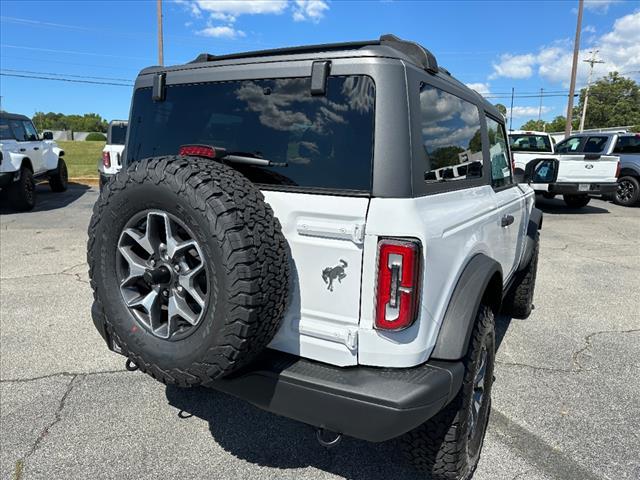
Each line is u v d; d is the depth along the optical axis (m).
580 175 11.57
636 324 4.62
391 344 1.89
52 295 5.13
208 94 2.38
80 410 3.01
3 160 9.89
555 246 8.21
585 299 5.40
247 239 1.76
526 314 4.73
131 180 1.96
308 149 2.05
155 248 1.99
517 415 3.02
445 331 2.05
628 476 2.48
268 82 2.19
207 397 3.19
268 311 1.85
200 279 1.94
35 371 3.49
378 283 1.85
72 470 2.47
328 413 1.89
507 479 2.45
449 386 1.94
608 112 63.56
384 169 1.89
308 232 1.96
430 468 2.27
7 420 2.89
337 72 2.01
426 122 2.13
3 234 8.20
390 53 1.98
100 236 2.11
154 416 2.96
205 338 1.85
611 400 3.21
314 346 2.01
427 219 1.93
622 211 12.42
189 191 1.81
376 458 2.60
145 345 2.03
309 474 2.47
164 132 2.57
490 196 2.99
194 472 2.48
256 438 2.77
